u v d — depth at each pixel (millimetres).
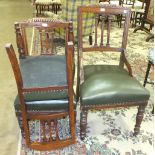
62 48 3363
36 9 5258
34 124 1927
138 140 1819
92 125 1958
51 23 1754
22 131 1674
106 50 1947
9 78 2688
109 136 1852
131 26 4570
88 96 1551
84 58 3145
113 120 2031
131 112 2139
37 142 1657
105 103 1581
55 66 1725
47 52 1941
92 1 3035
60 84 1497
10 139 1819
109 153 1694
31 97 1470
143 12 4301
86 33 3354
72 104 1519
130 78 1728
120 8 1788
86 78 1746
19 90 1394
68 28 1746
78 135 1845
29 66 1713
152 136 1859
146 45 3699
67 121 1959
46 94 1479
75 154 1680
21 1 6652
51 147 1673
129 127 1954
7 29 4309
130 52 3406
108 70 1844
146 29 4238
